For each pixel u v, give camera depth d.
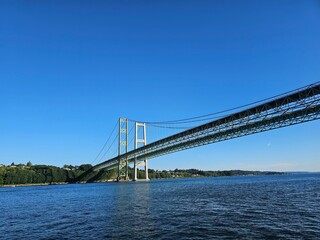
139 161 152.88
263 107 61.84
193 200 44.34
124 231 23.53
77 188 110.88
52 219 31.66
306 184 83.06
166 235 21.69
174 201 43.69
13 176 190.75
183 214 30.70
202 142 90.25
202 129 84.44
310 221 25.19
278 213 29.84
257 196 48.41
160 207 37.00
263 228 23.00
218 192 59.91
